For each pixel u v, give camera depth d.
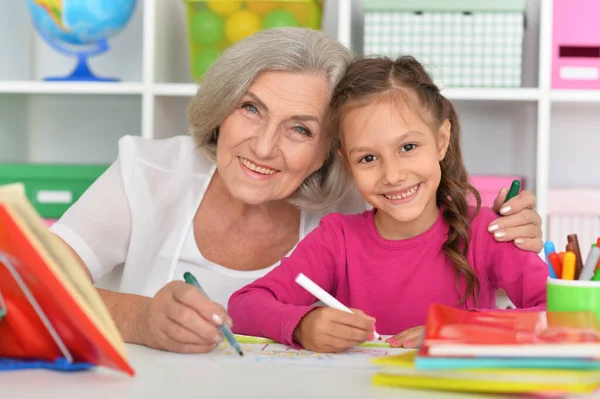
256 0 2.21
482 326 0.77
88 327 0.72
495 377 0.68
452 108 1.47
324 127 1.47
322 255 1.48
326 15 2.67
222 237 1.66
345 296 1.49
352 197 1.74
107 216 1.57
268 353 0.98
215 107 1.47
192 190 1.67
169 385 0.76
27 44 2.82
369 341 1.08
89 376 0.80
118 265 1.74
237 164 1.49
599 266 0.98
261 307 1.17
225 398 0.70
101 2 2.34
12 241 0.69
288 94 1.42
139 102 2.76
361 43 2.62
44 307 0.77
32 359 0.84
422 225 1.44
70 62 2.82
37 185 2.36
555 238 2.32
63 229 1.53
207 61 2.26
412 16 2.26
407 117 1.31
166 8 2.44
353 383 0.77
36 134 2.87
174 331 0.97
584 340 0.70
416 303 1.43
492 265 1.42
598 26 2.25
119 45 2.78
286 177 1.50
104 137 2.85
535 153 2.28
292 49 1.43
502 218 1.40
